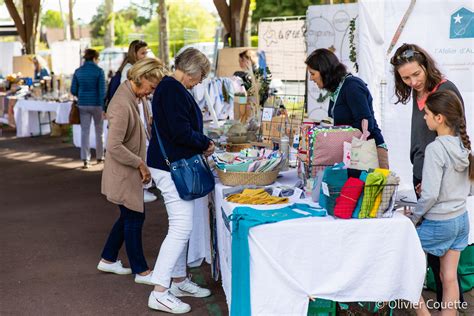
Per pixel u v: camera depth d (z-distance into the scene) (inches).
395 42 153.8
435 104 110.7
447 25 148.5
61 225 223.3
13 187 293.3
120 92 148.0
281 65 292.8
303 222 107.1
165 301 140.6
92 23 1344.7
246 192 124.4
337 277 109.4
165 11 586.2
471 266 146.5
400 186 141.6
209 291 152.2
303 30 284.2
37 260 182.9
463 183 113.6
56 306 147.6
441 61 150.1
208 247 159.5
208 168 135.3
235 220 108.9
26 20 595.8
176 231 136.7
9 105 476.7
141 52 234.8
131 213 156.8
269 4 922.1
